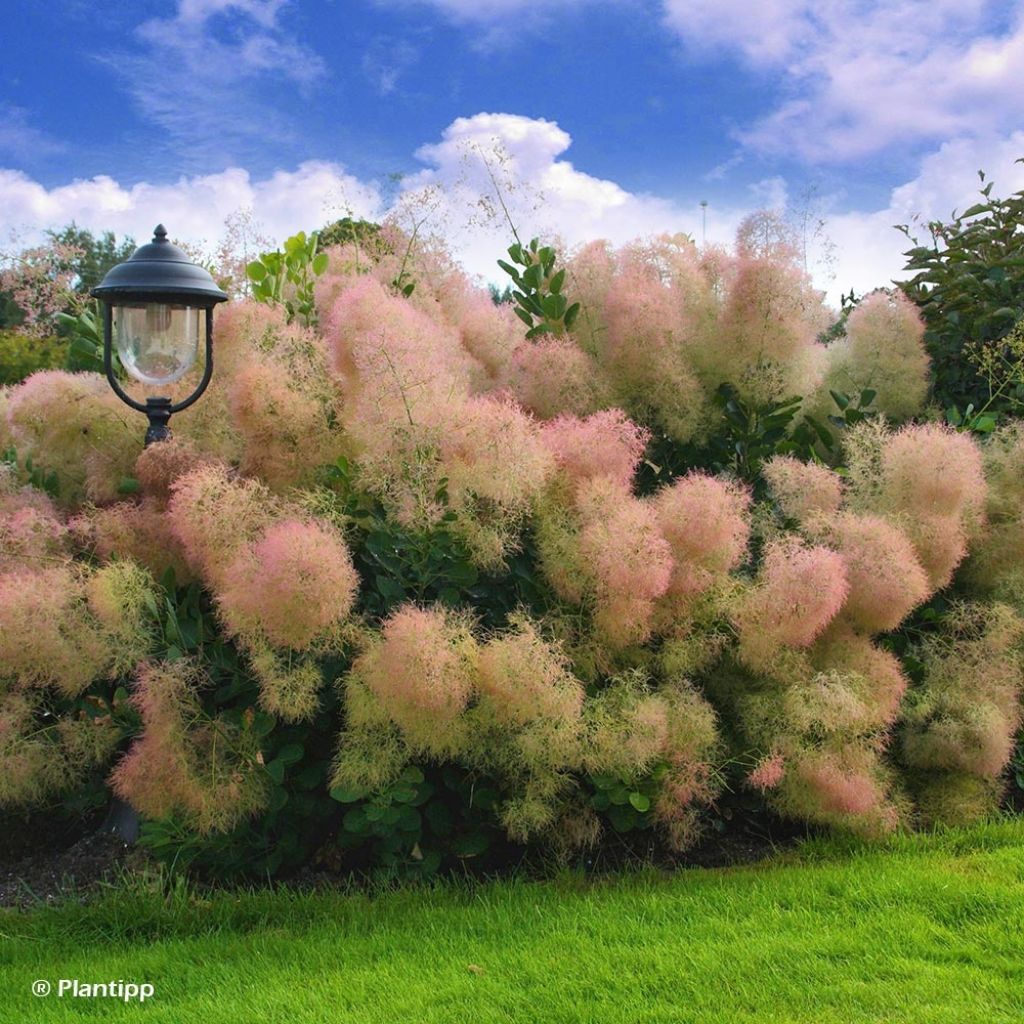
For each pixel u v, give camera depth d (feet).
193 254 19.51
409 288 17.21
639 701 12.37
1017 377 17.51
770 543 13.23
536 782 12.49
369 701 11.76
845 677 12.94
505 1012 9.14
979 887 11.50
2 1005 9.80
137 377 14.37
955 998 9.20
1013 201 20.40
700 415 15.97
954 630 14.98
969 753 14.07
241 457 14.55
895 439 14.16
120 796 13.76
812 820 13.73
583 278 16.80
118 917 11.83
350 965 10.28
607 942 10.60
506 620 13.23
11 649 12.21
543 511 12.99
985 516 15.25
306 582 11.06
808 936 10.50
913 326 17.39
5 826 15.07
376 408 12.47
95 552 13.83
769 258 15.40
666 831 13.99
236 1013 9.28
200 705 12.73
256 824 13.12
